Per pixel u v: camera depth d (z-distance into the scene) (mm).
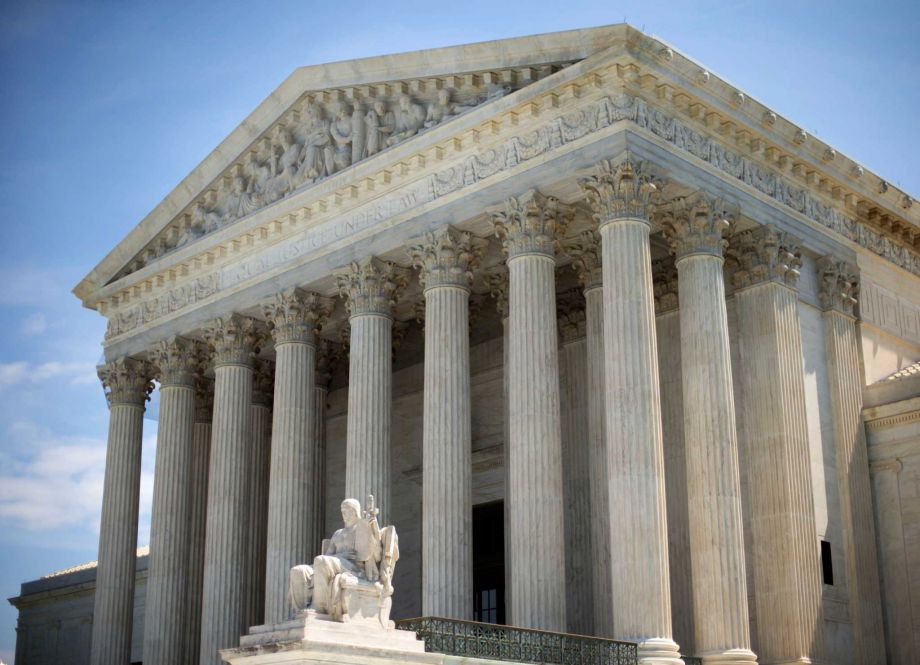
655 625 45812
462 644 41844
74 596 98500
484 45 56812
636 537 46594
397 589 73000
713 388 51062
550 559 49688
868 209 63844
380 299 60969
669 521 57875
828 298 60344
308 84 65688
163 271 72625
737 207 54688
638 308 49062
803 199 59875
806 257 60312
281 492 62781
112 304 77312
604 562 55219
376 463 58781
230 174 70938
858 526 58000
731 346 57688
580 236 59156
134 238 75312
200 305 70688
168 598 69000
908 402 59156
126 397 75562
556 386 52156
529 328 52406
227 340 68688
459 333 56500
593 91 52219
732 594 48531
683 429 58625
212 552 66000
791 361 55938
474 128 56062
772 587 53312
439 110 59406
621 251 49719
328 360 75250
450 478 54531
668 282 60906
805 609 52781
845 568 57156
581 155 52094
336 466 78062
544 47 54781
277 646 34281
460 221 56719
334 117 65312
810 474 55156
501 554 73438
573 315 65750
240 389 68312
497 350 70688
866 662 56062
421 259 58219
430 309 56938
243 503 67062
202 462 77750
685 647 55656
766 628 53125
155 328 73750
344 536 38656
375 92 63188
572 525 62562
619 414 48062
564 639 44562
